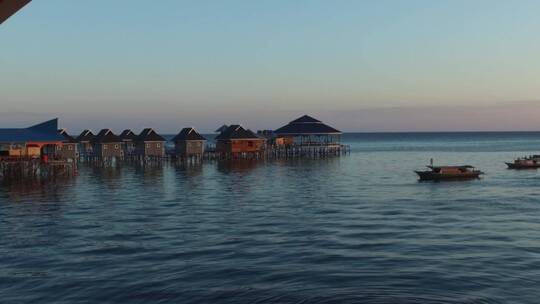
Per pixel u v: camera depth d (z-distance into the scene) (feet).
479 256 68.08
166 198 138.41
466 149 455.22
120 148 268.00
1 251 74.95
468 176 181.68
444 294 52.47
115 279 59.72
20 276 61.62
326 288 55.01
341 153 386.73
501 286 54.85
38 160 192.13
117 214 110.22
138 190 158.71
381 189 153.79
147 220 101.96
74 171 217.56
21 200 134.41
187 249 74.84
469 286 55.01
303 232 86.63
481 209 111.45
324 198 133.59
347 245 75.87
